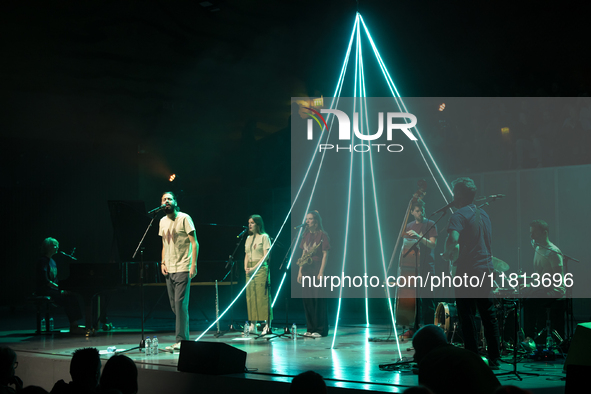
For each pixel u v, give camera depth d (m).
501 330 5.26
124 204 7.85
